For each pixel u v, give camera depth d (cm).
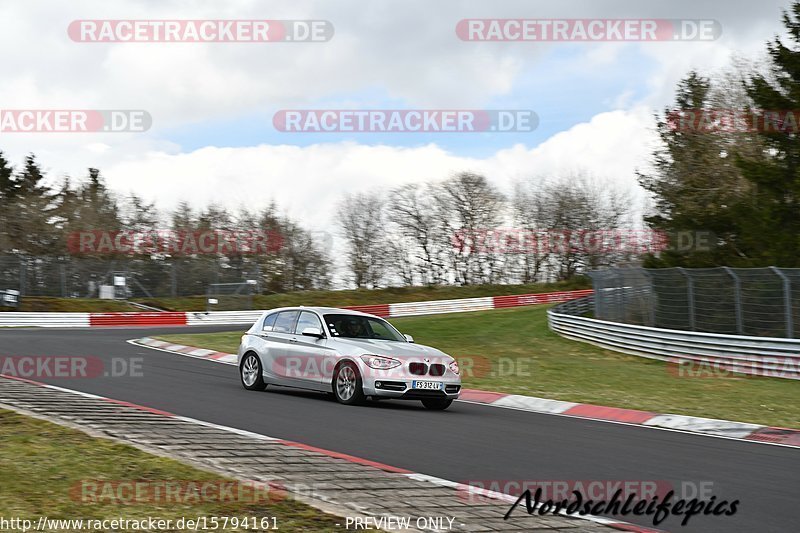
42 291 3928
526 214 6322
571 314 3155
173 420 889
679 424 1141
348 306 4838
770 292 1836
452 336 2767
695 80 4050
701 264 3081
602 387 1538
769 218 2738
